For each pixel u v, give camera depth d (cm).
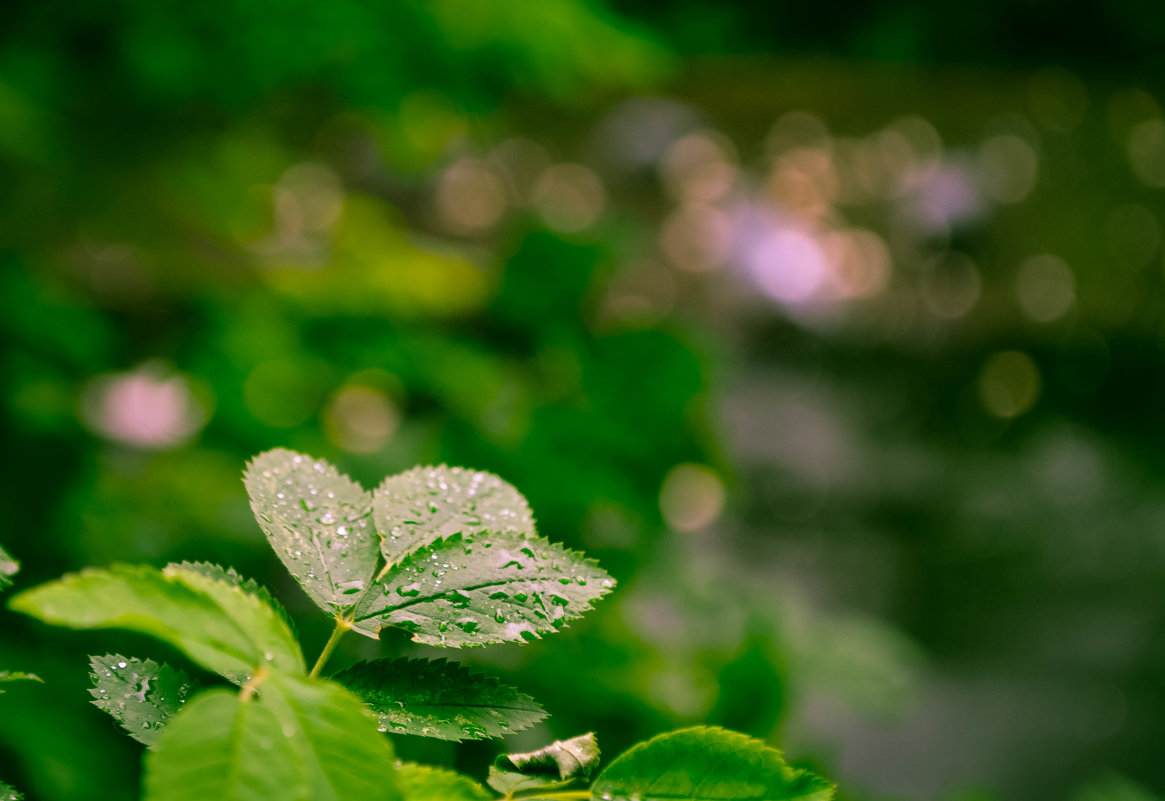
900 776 347
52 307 158
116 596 53
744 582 156
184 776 52
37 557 124
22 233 173
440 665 57
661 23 332
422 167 208
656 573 151
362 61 159
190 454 146
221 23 149
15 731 80
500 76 165
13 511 128
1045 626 448
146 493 136
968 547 481
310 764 52
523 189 423
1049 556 478
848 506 488
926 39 456
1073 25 461
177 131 177
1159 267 571
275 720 52
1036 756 371
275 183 195
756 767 56
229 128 184
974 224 538
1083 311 581
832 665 146
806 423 509
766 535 462
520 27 150
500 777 56
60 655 97
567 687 96
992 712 394
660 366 131
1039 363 586
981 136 514
